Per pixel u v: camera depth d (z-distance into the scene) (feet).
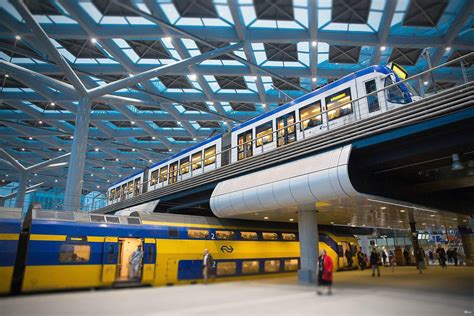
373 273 64.75
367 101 46.68
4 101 107.04
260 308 29.32
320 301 33.30
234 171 60.49
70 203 67.46
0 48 78.18
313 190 43.96
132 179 108.78
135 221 53.62
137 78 75.15
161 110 121.70
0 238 41.09
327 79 95.96
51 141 147.64
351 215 71.36
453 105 35.53
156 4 60.29
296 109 57.06
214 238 61.31
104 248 47.78
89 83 97.19
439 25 67.67
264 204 50.96
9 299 34.65
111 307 29.60
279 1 60.70
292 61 86.69
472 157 44.39
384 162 44.80
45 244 43.01
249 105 116.37
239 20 66.69
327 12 63.10
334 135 46.06
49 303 31.78
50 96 101.91
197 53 82.89
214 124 134.82
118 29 69.87
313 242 54.60
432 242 153.58
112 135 138.10
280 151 53.06
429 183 55.31
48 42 62.49
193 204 77.71
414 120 37.83
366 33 71.20
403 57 83.15
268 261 67.87
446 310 28.66
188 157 82.12
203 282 53.57
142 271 49.96
